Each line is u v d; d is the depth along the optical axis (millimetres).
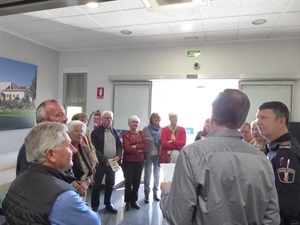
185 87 4617
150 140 3721
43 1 1181
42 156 998
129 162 3391
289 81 3807
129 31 3824
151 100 4527
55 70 4996
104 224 2906
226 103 958
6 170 3344
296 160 1115
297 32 3625
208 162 883
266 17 3109
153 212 3285
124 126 4660
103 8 2988
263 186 886
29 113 4277
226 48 4141
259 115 1317
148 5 2814
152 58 4539
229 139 943
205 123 3164
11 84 3914
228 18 3178
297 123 3471
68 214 890
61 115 1579
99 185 3180
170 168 1953
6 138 3896
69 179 1096
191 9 2920
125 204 3480
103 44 4582
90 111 4887
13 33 3961
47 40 4395
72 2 1184
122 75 4656
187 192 869
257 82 3963
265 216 900
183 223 863
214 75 4137
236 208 850
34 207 871
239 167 883
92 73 4895
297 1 2656
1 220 2582
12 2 1192
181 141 3557
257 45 3982
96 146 3201
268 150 1327
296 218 1074
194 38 4082
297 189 1058
